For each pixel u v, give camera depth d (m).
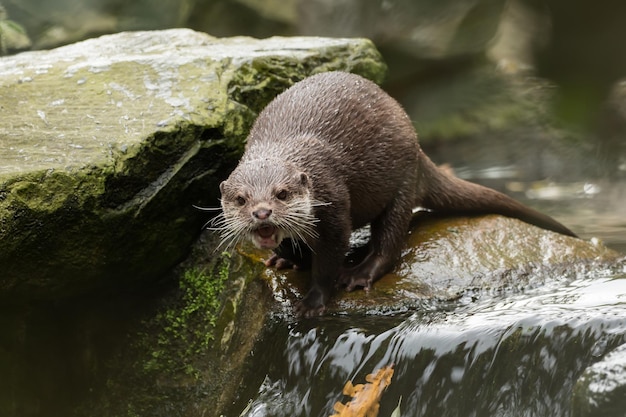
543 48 21.92
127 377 9.22
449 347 7.36
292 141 8.51
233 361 8.79
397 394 7.49
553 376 6.87
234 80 9.88
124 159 8.23
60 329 9.09
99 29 18.56
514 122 18.45
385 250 8.96
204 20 18.45
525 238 9.38
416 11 18.47
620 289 7.89
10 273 7.81
